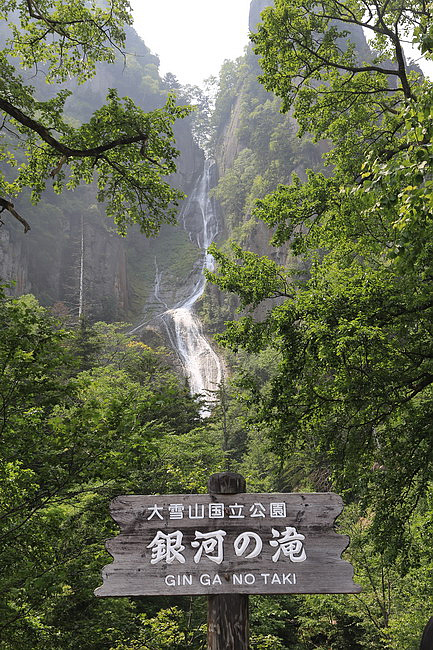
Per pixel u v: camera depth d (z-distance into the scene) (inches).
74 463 248.5
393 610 565.9
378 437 392.8
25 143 426.9
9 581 244.8
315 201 468.8
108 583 120.5
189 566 122.3
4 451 239.0
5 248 2625.5
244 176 3681.1
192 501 126.5
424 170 176.1
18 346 244.7
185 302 3400.6
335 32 517.0
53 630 292.4
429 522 388.8
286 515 126.2
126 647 396.8
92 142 381.4
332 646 724.0
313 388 378.6
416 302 330.0
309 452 813.2
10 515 253.0
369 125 550.0
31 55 461.4
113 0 444.5
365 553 549.3
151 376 1098.7
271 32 511.8
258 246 3189.0
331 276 404.8
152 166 427.8
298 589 121.6
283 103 537.6
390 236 380.8
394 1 481.7
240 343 424.2
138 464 258.1
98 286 3144.7
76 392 265.3
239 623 120.9
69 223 3213.6
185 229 4077.3
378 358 347.6
